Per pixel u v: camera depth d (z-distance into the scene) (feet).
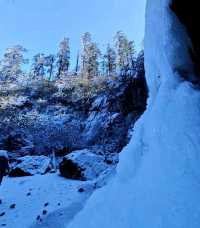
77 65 166.30
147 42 12.26
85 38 157.17
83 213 10.72
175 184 6.62
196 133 7.02
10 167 47.55
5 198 27.96
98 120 85.66
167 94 9.03
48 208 23.45
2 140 77.51
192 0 9.23
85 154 36.52
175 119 7.93
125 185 9.31
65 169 35.29
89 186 26.84
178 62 9.36
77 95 108.88
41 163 42.88
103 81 111.24
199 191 5.98
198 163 6.49
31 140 78.48
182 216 5.86
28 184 32.58
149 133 9.23
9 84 125.90
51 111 102.27
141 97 72.49
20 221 21.80
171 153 7.41
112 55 146.51
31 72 155.94
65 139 75.36
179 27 9.56
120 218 7.92
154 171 7.77
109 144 72.43
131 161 9.86
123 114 79.15
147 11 12.39
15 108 97.91
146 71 12.42
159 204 6.72
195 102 7.77
